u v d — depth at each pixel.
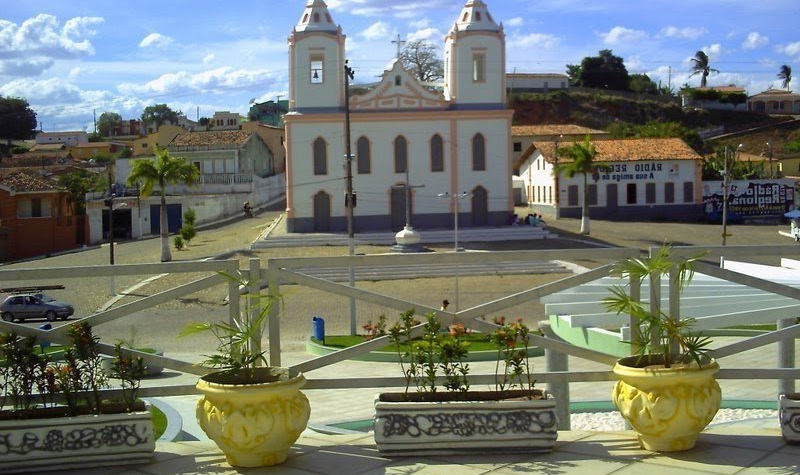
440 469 6.30
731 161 70.62
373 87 58.09
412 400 6.81
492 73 58.88
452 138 58.22
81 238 64.38
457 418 6.57
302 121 57.09
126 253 53.53
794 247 7.01
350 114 57.31
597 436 7.10
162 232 48.88
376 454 6.71
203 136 79.12
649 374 6.38
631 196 65.69
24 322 35.09
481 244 52.22
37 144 126.25
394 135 57.91
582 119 119.94
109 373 7.17
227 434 6.25
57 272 6.88
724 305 18.27
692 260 6.88
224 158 76.81
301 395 6.54
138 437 6.56
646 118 122.94
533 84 127.69
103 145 110.50
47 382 6.76
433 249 49.50
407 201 54.62
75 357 6.89
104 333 29.81
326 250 50.94
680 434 6.41
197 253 50.91
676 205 65.75
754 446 6.70
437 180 58.34
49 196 59.41
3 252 57.84
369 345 7.03
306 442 7.20
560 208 65.88
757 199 65.75
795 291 7.12
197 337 28.75
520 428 6.55
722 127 122.12
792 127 110.25
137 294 39.19
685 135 90.62
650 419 6.38
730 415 13.63
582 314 20.27
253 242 52.88
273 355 7.10
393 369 21.39
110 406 6.81
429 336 6.82
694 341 6.77
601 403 14.86
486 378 7.16
